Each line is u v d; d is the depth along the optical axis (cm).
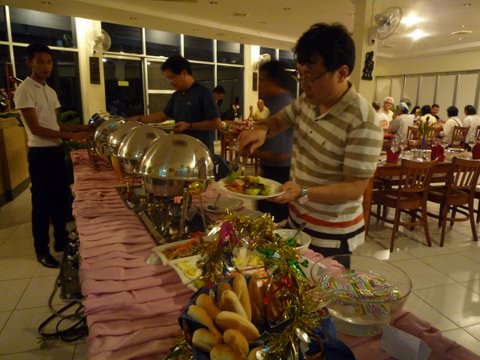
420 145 390
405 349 67
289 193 107
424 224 303
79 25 646
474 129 610
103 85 691
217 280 66
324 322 63
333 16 552
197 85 261
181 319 62
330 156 116
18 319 192
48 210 251
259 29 658
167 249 108
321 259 102
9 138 411
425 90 983
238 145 145
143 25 597
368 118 108
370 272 90
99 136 194
